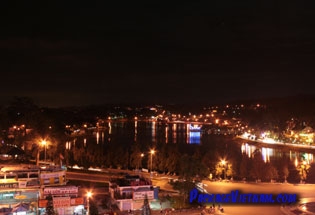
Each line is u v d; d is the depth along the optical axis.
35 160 184.38
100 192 125.25
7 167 149.25
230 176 152.88
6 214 99.62
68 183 136.75
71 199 104.38
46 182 118.12
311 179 159.62
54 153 188.88
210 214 104.06
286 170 160.75
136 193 111.81
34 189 113.44
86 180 143.25
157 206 112.31
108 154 177.75
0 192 110.44
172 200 117.25
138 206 111.75
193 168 124.06
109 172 158.88
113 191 114.38
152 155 167.38
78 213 104.25
